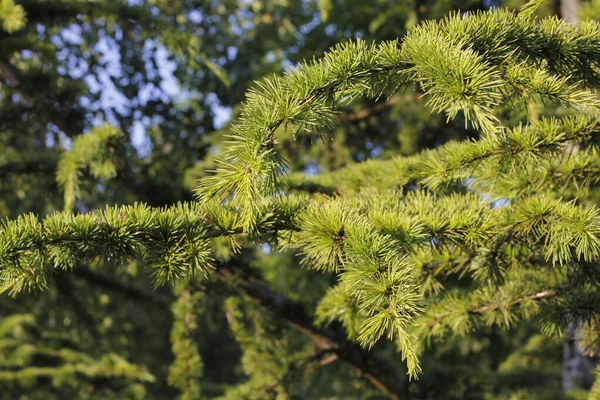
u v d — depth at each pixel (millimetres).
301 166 4930
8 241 1479
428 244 1750
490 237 1786
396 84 1547
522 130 1820
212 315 3602
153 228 1592
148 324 7746
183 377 3383
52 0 3650
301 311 3410
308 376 3938
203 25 5602
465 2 4051
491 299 2172
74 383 5043
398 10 4504
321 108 1497
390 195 1919
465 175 1924
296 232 1700
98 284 4340
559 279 2145
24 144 4734
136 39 4848
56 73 3744
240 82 5395
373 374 3426
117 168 3336
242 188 1432
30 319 5371
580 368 4238
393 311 1367
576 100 1479
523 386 4113
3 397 5203
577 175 1960
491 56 1515
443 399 3727
